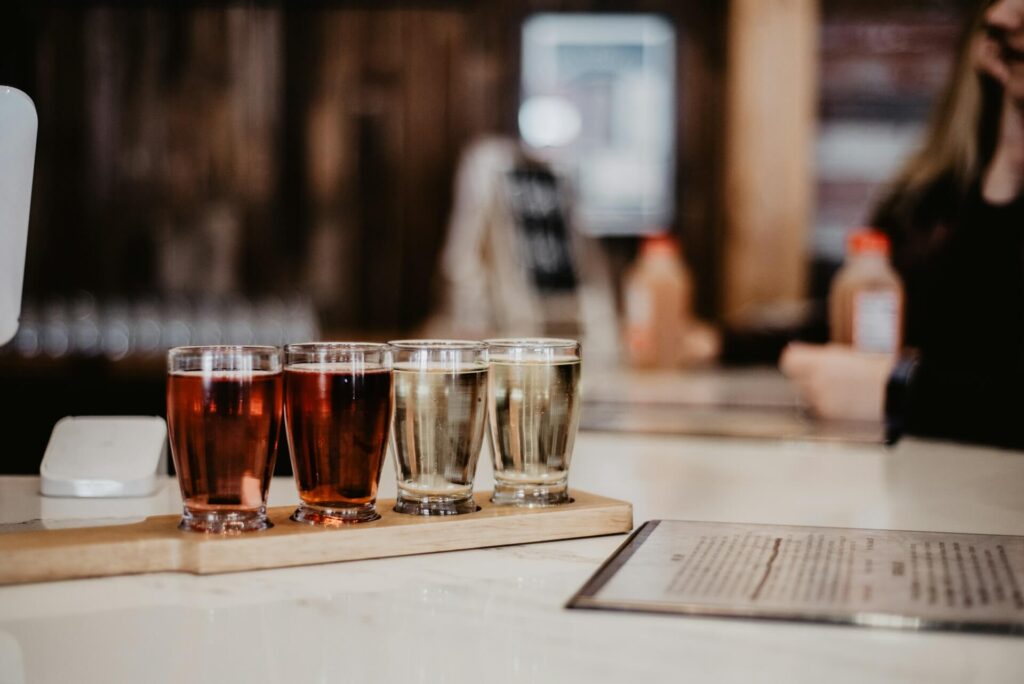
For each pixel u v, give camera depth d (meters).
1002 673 0.76
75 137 4.11
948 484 1.23
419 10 4.08
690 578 0.88
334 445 0.96
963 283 2.08
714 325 4.04
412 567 0.93
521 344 1.02
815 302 4.01
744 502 1.13
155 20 4.09
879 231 2.22
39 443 1.81
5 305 0.99
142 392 2.70
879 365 1.58
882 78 3.92
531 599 0.86
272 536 0.93
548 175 3.10
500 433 1.02
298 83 4.12
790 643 0.79
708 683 0.75
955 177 2.09
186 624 0.82
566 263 3.03
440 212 4.13
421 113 4.11
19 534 0.93
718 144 4.02
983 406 1.52
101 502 1.12
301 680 0.75
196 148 4.14
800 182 3.98
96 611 0.85
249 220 4.14
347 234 4.15
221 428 0.93
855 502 1.13
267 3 4.09
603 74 4.04
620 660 0.77
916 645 0.79
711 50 4.00
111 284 4.14
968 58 2.05
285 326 3.92
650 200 4.05
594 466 1.31
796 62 3.95
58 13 4.08
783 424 1.57
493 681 0.75
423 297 4.16
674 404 1.75
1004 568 0.90
